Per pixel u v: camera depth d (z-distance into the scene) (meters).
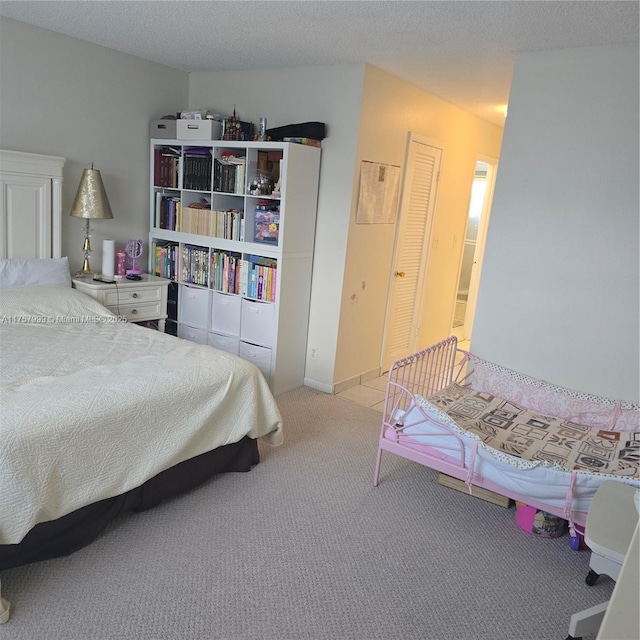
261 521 2.54
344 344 4.17
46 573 2.09
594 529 1.96
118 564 2.18
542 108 3.05
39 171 3.58
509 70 3.43
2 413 2.00
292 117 3.98
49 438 2.00
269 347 3.95
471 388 3.44
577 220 3.02
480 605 2.12
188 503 2.63
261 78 4.08
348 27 2.93
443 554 2.41
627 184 2.86
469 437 2.53
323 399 4.07
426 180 4.62
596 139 2.91
